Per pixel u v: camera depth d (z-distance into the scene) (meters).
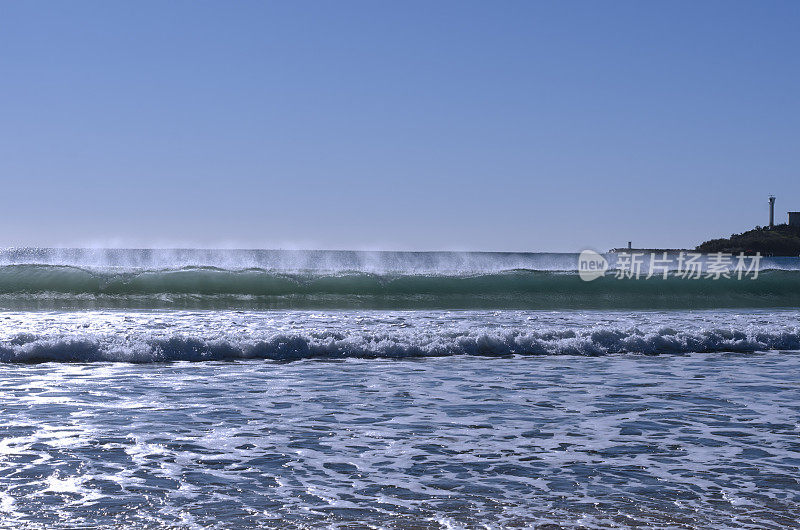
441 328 14.63
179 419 7.42
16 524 4.67
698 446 6.58
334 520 4.81
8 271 22.02
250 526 4.70
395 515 4.91
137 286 22.25
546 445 6.59
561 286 24.38
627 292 24.42
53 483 5.45
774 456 6.27
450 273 24.72
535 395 8.76
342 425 7.25
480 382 9.60
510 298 23.70
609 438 6.82
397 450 6.41
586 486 5.51
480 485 5.52
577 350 12.31
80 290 21.78
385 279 23.64
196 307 20.91
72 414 7.56
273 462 6.05
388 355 11.78
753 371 10.57
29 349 10.95
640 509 5.04
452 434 6.95
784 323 16.34
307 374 10.12
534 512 4.98
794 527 4.75
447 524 4.76
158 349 11.27
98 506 5.01
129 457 6.12
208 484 5.49
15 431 6.86
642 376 10.12
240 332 13.36
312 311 19.27
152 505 5.05
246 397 8.54
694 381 9.73
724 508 5.07
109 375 9.85
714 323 16.16
